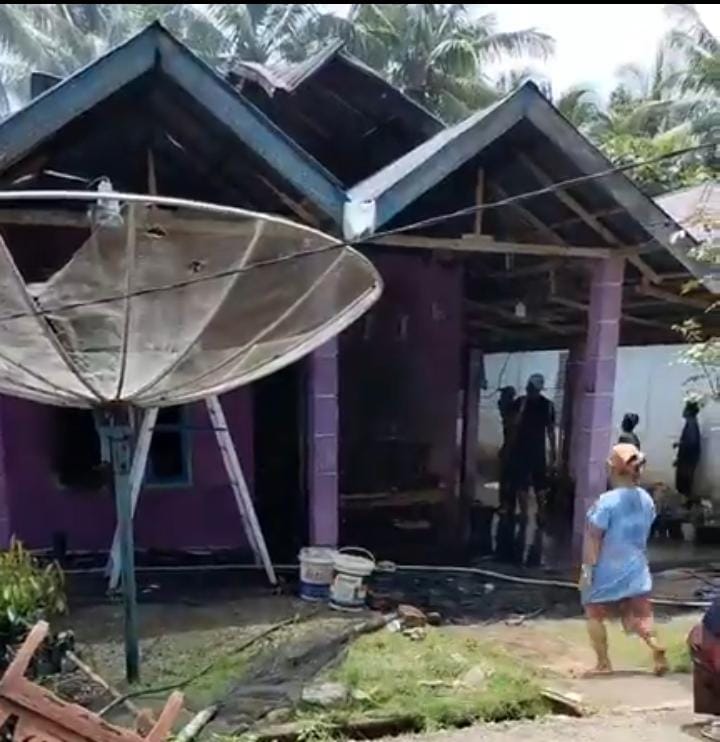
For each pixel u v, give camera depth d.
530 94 7.05
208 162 7.46
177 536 8.40
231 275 4.79
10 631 5.11
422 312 9.67
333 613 6.81
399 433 9.67
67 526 8.12
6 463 7.92
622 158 15.02
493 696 5.02
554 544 9.84
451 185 7.76
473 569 8.55
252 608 6.93
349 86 10.32
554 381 15.19
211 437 8.47
